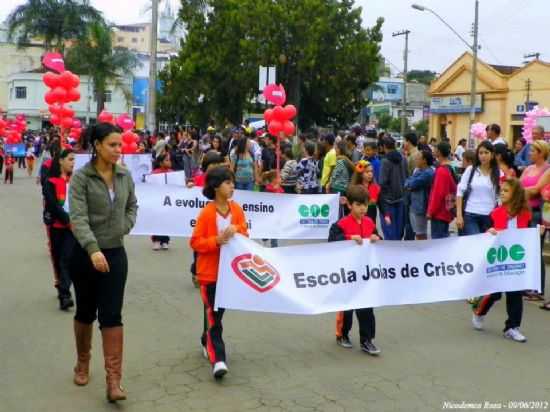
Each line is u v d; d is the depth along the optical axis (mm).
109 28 43656
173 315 7191
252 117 40844
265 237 9578
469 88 44438
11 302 7645
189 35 40312
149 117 24500
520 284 6578
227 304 5391
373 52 38000
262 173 12711
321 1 36156
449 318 7383
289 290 5664
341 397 4996
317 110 40344
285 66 36688
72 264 4824
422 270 6250
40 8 43188
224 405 4805
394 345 6340
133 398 4918
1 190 21750
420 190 9852
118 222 4793
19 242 11742
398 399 4984
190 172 17703
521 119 40625
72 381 5234
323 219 9758
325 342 6375
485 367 5754
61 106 14008
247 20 36094
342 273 5895
